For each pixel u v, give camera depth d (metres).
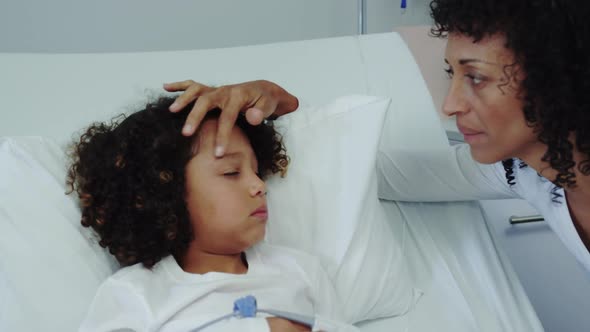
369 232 0.99
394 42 1.36
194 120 0.77
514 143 0.71
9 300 0.79
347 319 0.95
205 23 1.76
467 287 1.07
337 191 0.98
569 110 0.64
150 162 0.80
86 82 1.17
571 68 0.62
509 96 0.66
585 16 0.60
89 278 0.82
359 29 1.85
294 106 1.01
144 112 0.84
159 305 0.74
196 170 0.79
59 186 0.85
